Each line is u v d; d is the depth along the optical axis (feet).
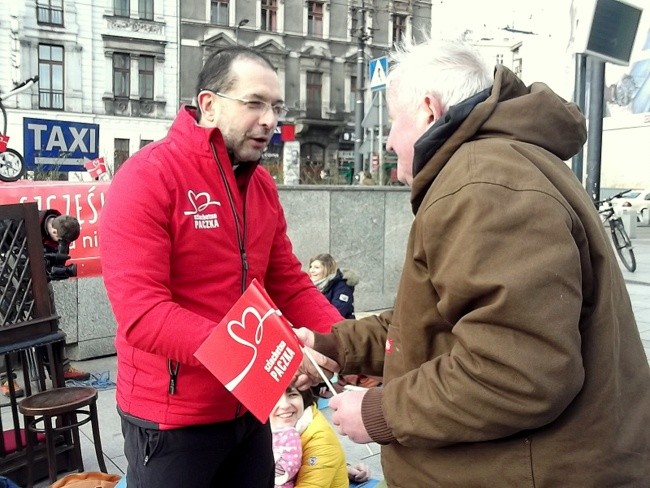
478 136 4.68
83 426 13.32
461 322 4.25
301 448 8.74
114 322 18.13
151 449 6.19
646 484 4.57
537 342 4.04
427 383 4.43
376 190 23.49
